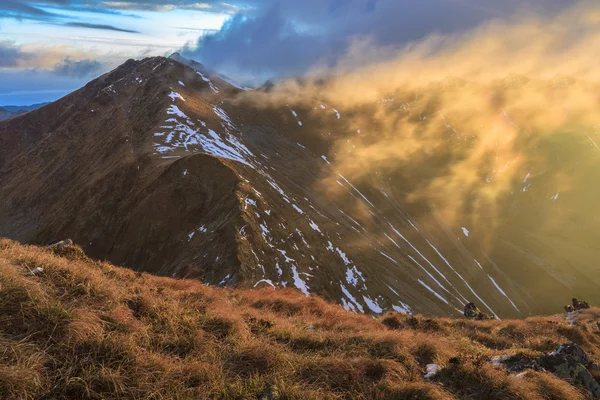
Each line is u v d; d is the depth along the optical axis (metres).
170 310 8.88
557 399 7.51
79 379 5.69
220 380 6.49
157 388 6.00
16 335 6.27
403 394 6.77
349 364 7.43
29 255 9.10
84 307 7.43
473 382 7.61
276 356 7.45
